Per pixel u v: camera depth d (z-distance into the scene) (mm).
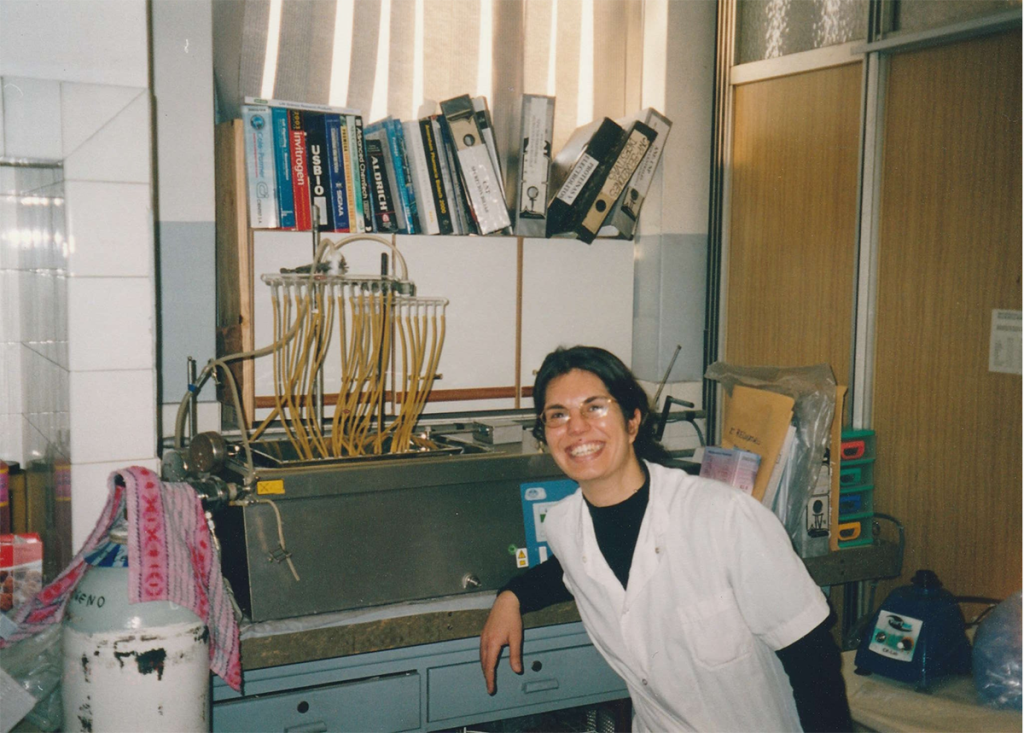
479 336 2365
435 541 1698
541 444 1959
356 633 1562
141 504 1317
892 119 2139
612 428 1237
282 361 1850
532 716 2000
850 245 2250
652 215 2594
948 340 2018
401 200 2221
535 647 1740
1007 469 1896
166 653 1294
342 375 1896
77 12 1532
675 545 1239
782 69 2428
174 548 1335
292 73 2252
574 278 2490
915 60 2074
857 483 2168
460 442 2047
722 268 2650
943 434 2041
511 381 2424
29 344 1903
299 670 1562
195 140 2023
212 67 2053
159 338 2020
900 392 2145
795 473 1979
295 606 1544
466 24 2441
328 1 2273
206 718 1380
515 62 2516
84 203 1549
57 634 1450
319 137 2092
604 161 2369
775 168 2480
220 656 1419
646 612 1263
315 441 1816
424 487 1722
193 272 2045
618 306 2568
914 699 1556
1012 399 1879
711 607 1229
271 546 1557
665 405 2314
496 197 2260
